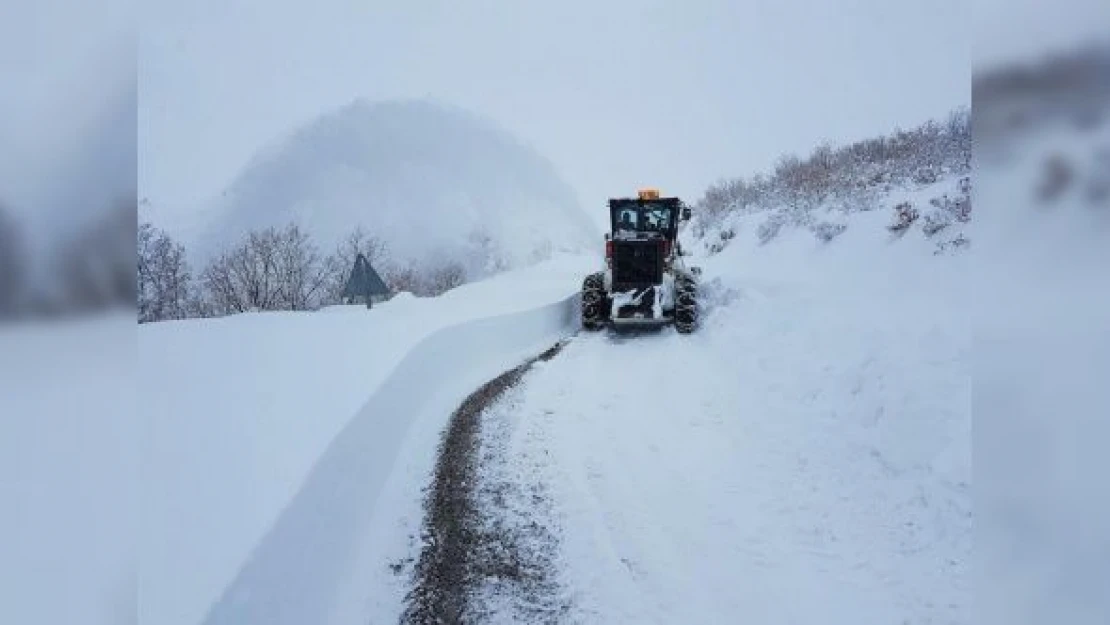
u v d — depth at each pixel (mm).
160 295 11836
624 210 10352
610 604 3117
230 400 3904
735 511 3854
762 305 8273
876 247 9023
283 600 2508
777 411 5211
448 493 4160
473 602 3166
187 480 2805
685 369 6867
